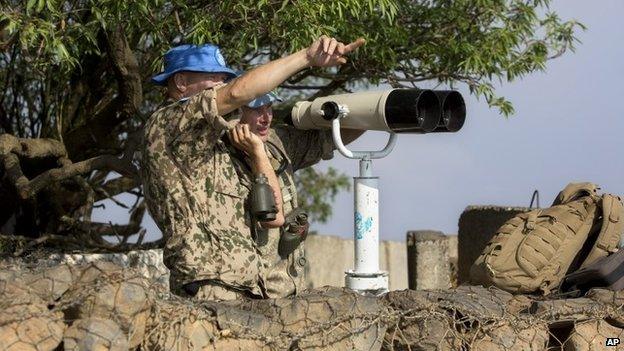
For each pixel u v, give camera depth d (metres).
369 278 6.11
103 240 9.57
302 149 6.22
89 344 4.25
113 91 9.95
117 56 8.66
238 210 5.44
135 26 7.90
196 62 5.57
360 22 8.62
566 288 6.60
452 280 11.70
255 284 5.42
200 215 5.29
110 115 9.43
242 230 5.43
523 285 6.54
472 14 9.28
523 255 6.59
